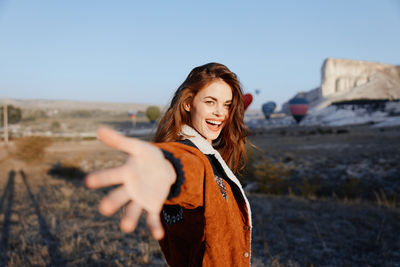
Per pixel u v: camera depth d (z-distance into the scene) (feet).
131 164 1.58
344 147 85.20
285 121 297.74
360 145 87.71
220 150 5.05
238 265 3.41
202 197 2.95
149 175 1.62
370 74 541.75
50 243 18.65
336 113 273.95
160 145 2.97
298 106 228.22
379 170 50.24
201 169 2.87
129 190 1.50
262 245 18.62
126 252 17.19
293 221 23.56
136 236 19.85
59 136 204.85
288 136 145.07
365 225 22.49
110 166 71.61
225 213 3.27
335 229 21.48
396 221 23.21
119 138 1.60
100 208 1.41
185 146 3.10
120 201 1.47
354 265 15.71
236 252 3.38
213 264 3.19
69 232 20.31
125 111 589.32
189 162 2.74
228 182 3.77
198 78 4.05
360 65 550.36
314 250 17.75
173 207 3.38
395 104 260.62
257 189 42.73
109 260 16.06
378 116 237.45
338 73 542.57
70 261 15.97
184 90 4.09
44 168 64.23
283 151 82.43
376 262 16.22
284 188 43.75
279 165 48.34
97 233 20.27
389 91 474.08
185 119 4.17
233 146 4.89
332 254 17.13
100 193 34.83
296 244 18.74
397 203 33.35
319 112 297.12
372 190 41.88
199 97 4.08
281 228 21.85
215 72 4.09
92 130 299.99
